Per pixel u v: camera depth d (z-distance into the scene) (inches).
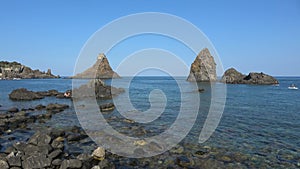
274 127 888.9
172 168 498.0
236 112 1225.4
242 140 712.4
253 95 2181.3
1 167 447.8
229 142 690.2
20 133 752.3
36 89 2819.9
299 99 1855.3
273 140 715.4
